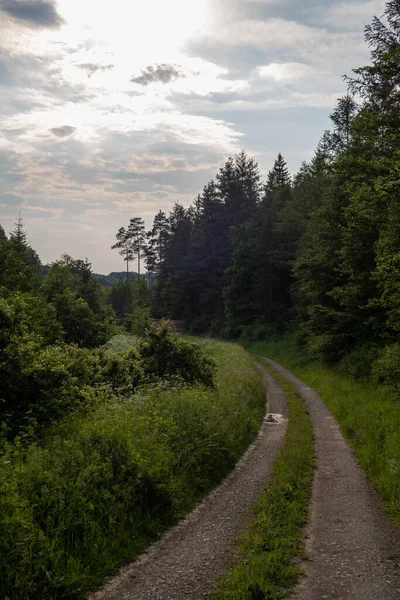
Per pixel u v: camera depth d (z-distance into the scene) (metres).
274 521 7.93
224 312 77.94
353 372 24.94
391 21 18.97
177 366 18.23
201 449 10.93
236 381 21.53
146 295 131.62
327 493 9.80
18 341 11.27
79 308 32.25
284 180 80.81
